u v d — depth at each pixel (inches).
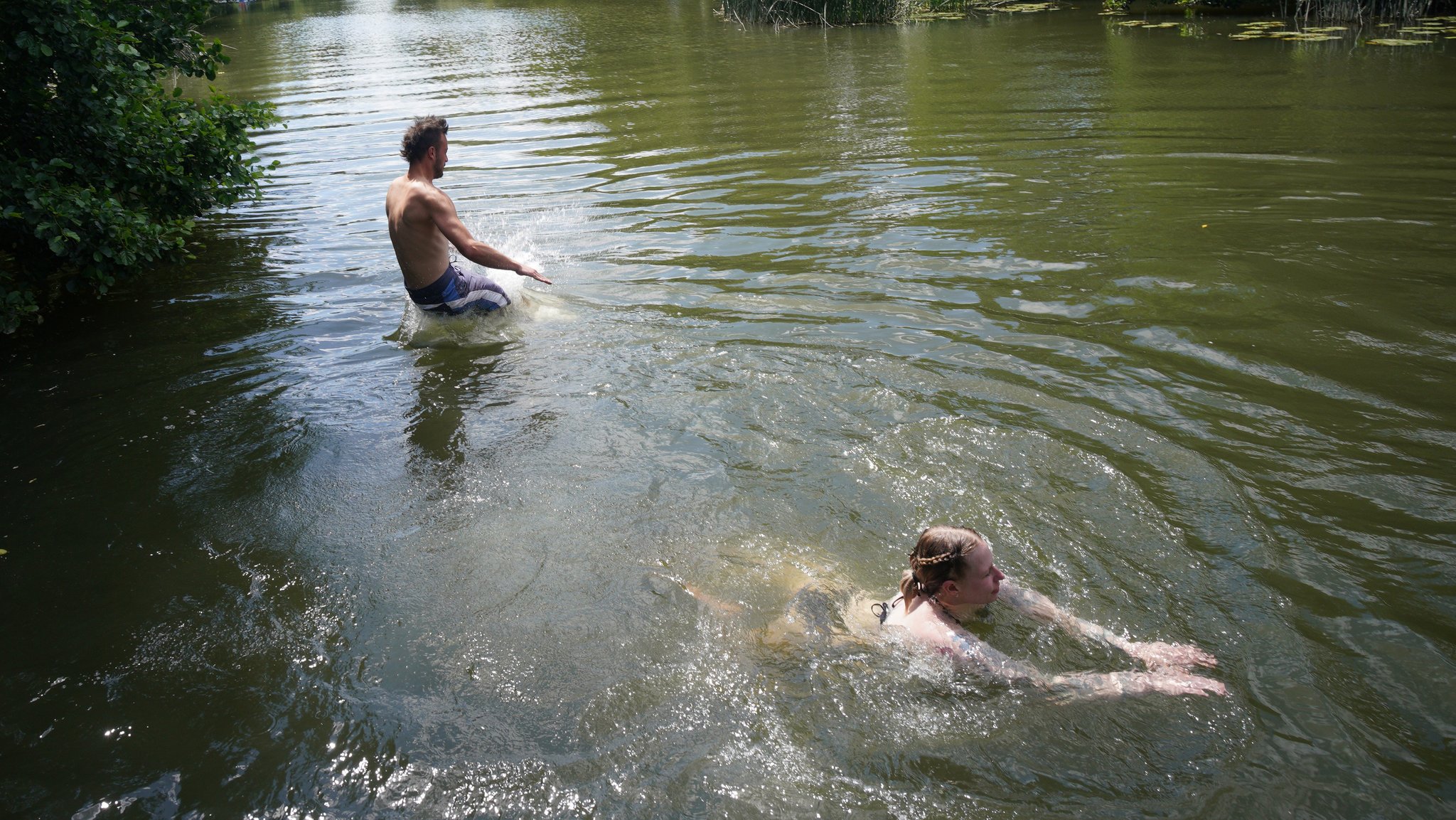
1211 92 464.1
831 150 408.2
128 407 217.0
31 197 246.4
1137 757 114.2
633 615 143.9
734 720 123.3
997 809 108.5
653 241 309.0
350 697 130.8
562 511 170.1
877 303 247.6
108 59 281.0
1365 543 146.9
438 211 245.4
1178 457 171.6
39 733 126.2
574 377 219.1
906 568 152.1
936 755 116.4
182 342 253.0
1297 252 266.1
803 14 824.3
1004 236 293.0
